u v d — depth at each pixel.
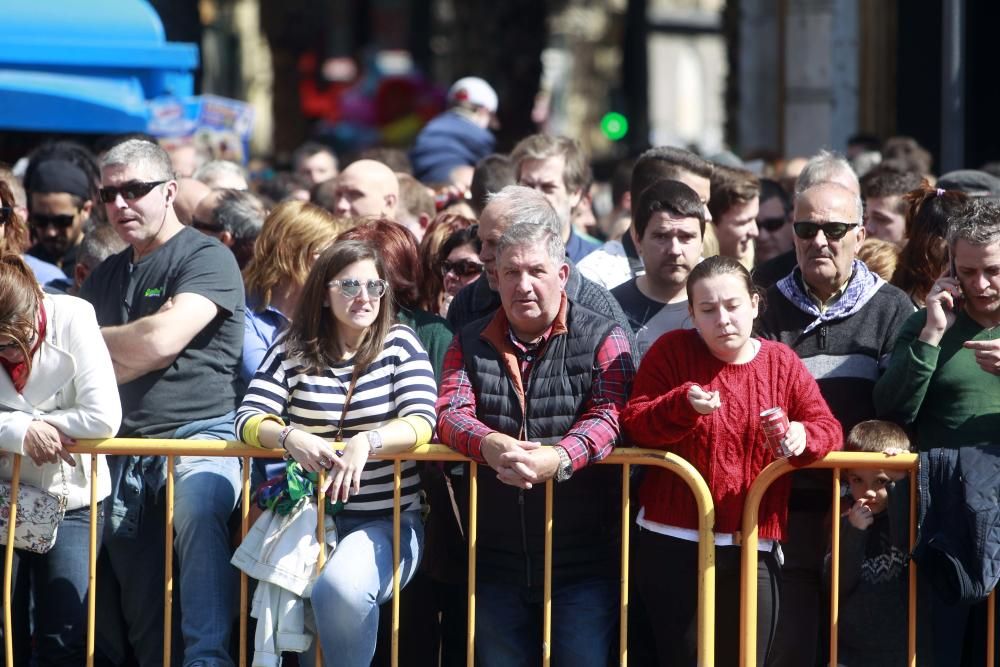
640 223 20.23
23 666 19.16
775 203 27.33
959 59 35.44
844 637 18.73
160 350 18.89
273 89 84.19
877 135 46.16
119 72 34.09
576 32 130.25
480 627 18.17
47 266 24.61
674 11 174.50
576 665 17.80
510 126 60.34
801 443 16.81
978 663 18.27
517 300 17.44
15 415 17.78
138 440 17.89
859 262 19.70
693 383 17.34
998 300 17.70
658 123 173.12
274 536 17.67
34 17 33.41
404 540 17.94
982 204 18.02
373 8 142.12
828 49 46.88
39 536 18.08
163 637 19.30
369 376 17.89
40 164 26.25
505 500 17.97
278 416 17.80
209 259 19.73
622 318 19.39
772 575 17.73
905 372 17.66
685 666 17.77
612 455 17.52
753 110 50.41
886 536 18.52
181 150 33.47
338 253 17.72
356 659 17.30
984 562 16.66
